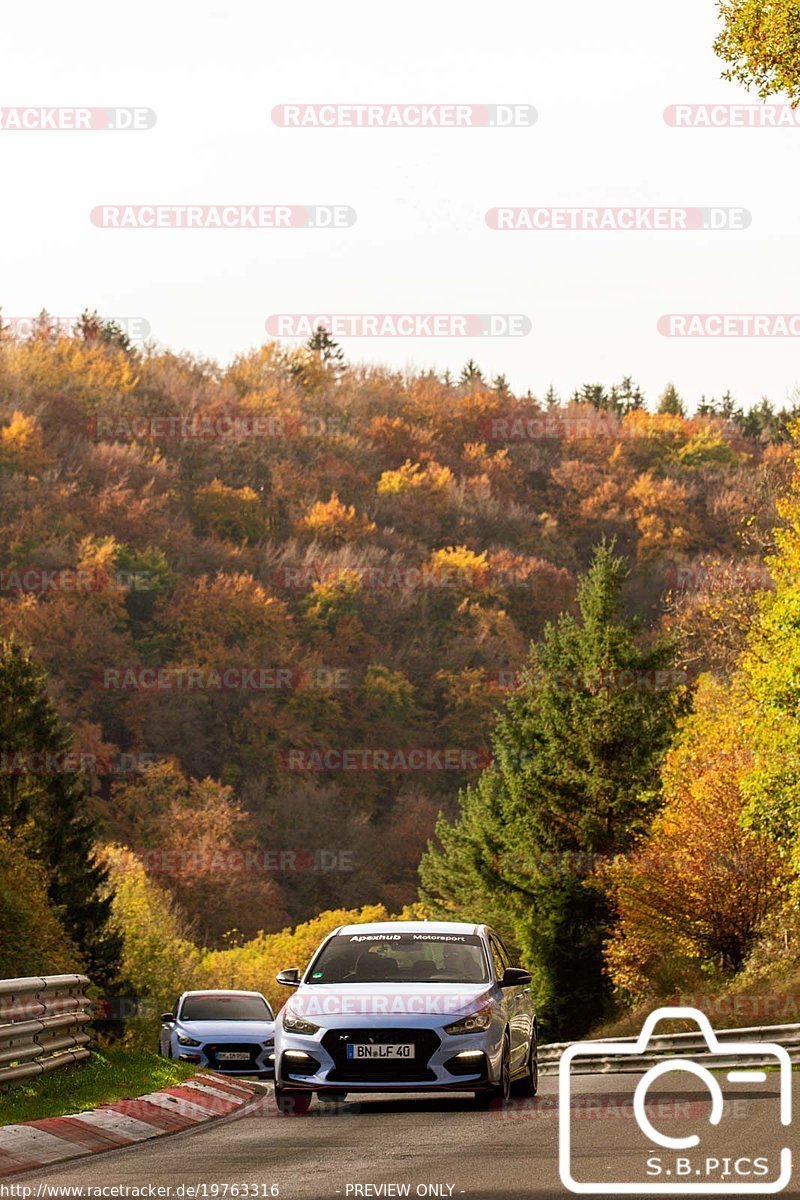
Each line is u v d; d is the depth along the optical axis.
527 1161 12.81
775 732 44.22
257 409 189.12
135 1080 19.64
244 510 177.75
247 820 149.62
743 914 53.84
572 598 174.00
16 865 52.25
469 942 19.88
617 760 63.41
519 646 169.12
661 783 62.06
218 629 159.75
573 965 61.94
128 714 152.50
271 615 161.25
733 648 58.66
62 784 78.75
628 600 163.50
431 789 161.25
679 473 184.38
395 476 185.88
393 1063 17.55
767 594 45.25
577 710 63.72
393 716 162.00
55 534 163.00
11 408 176.12
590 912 62.00
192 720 154.75
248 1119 17.88
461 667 166.62
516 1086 20.31
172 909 128.12
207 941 137.38
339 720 160.00
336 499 179.50
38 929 49.09
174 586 162.88
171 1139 15.66
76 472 172.12
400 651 167.12
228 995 37.53
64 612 152.88
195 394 190.75
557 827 63.59
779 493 57.62
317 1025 17.84
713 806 54.75
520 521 184.50
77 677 152.12
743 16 29.03
